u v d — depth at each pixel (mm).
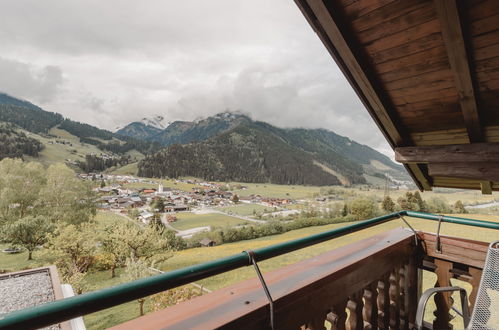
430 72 2582
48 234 27172
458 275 2230
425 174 4352
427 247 2352
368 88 2887
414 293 2289
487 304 1574
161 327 881
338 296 1433
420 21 2195
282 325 1138
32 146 157750
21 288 15156
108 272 28016
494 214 52969
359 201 63344
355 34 2443
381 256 1805
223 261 1008
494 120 2785
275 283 1256
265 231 53719
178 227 75500
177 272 873
